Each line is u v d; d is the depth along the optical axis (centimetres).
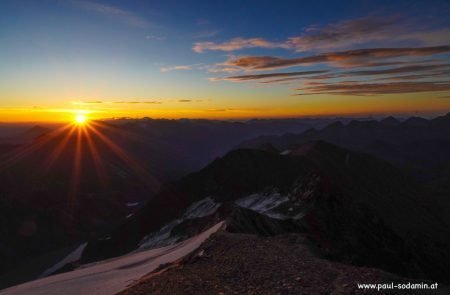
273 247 2305
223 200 14625
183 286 1606
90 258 14612
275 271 1756
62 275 4791
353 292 1419
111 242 15138
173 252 4097
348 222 8412
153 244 10481
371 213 9300
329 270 1747
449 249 10281
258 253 2150
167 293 1543
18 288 4191
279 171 16950
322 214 8281
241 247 2334
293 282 1577
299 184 10750
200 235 4722
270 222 6116
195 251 2564
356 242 7644
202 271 1830
